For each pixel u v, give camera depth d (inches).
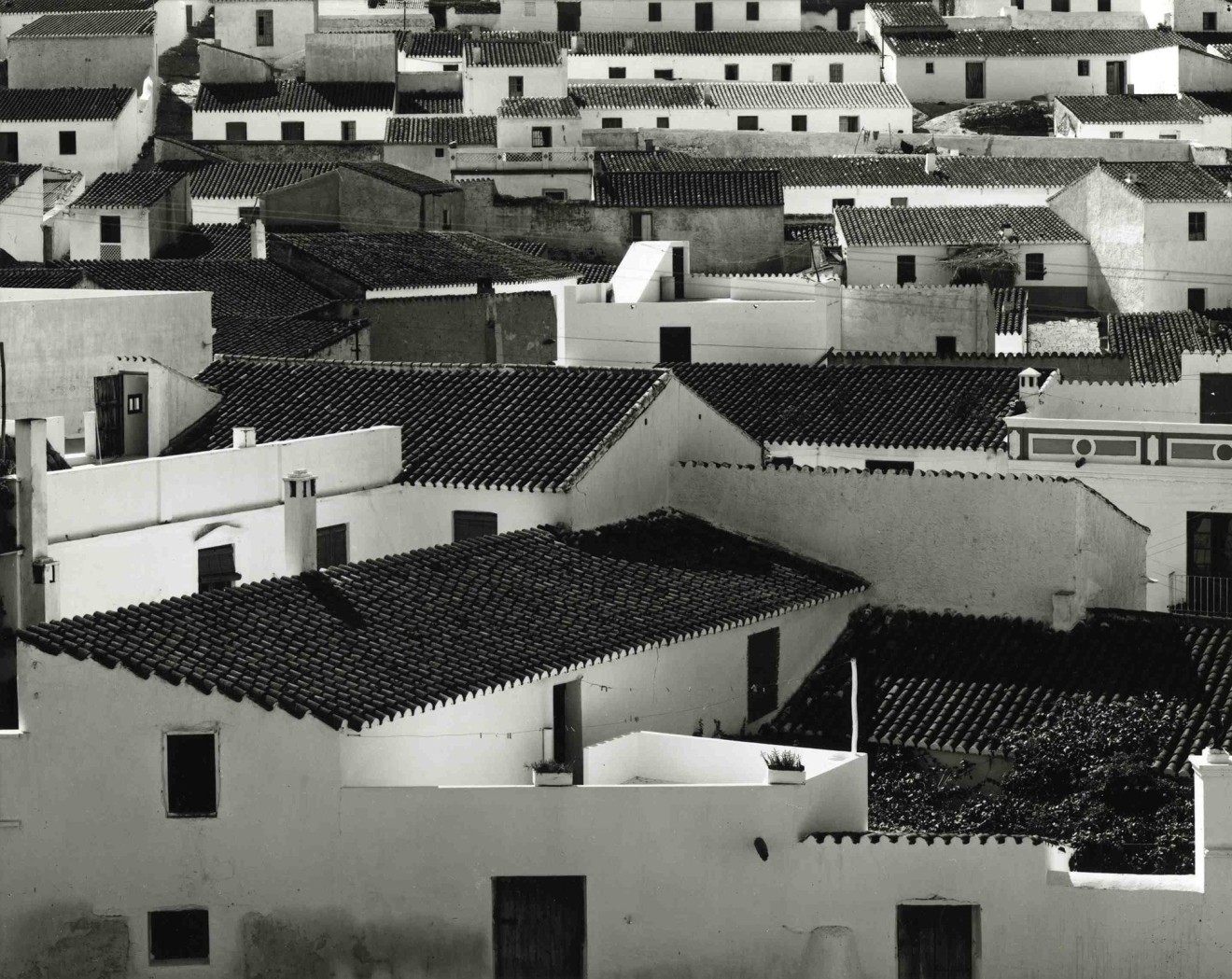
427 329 3437.5
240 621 1658.5
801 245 4537.4
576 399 2204.7
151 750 1508.4
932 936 1524.4
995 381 2657.5
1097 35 6038.4
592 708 1763.0
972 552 2074.3
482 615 1791.3
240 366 2400.3
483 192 4554.6
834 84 5708.7
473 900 1517.0
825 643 2068.2
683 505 2185.0
